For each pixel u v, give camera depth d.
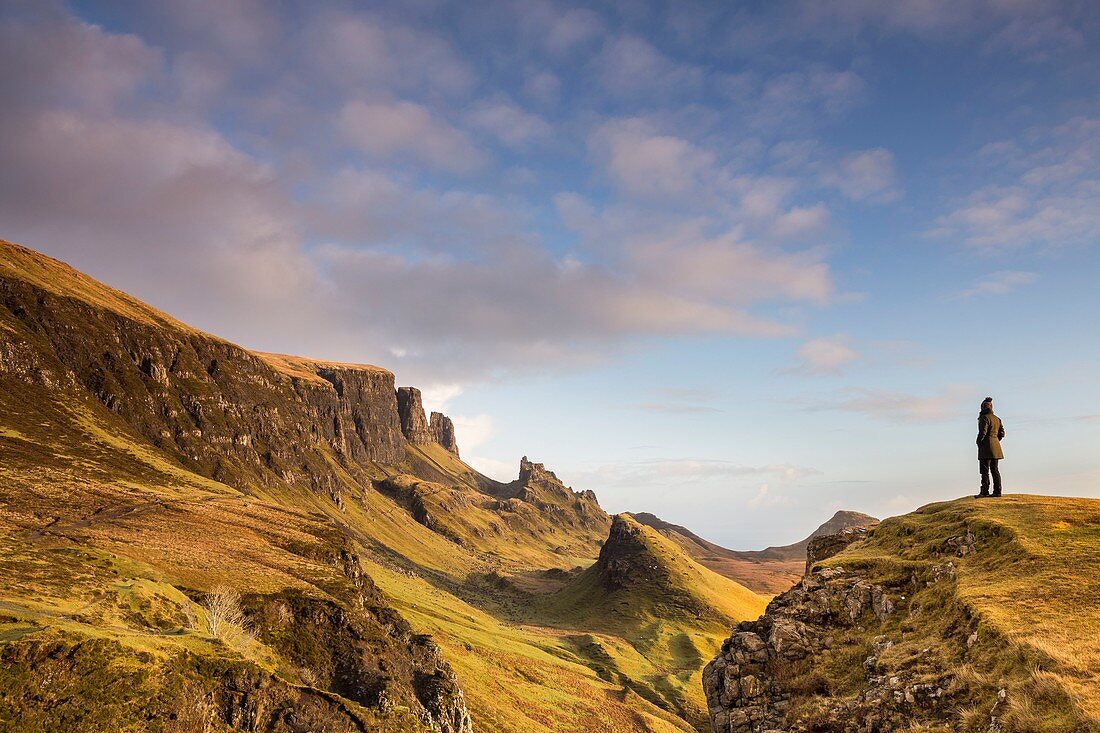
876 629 33.81
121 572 72.81
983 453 43.16
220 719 44.34
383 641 88.88
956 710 24.19
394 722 59.84
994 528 35.38
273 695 49.28
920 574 35.56
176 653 44.94
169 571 81.62
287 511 164.75
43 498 117.12
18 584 55.59
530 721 121.25
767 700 33.38
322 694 53.53
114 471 164.25
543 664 173.38
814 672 32.62
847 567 39.34
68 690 36.06
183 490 168.25
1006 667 23.83
